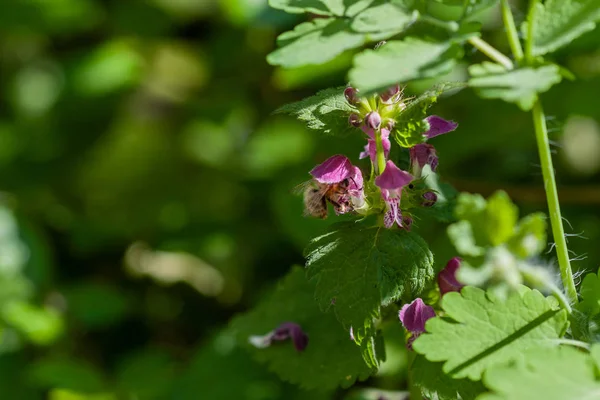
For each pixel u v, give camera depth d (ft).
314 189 1.75
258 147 3.27
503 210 1.52
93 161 3.58
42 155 3.61
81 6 3.44
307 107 1.73
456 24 1.58
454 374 1.64
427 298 1.79
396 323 1.83
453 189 1.87
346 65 2.51
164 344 3.15
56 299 2.97
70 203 3.57
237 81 3.44
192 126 3.49
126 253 3.42
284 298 1.92
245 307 3.16
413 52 1.56
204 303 3.24
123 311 2.96
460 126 2.78
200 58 3.54
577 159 3.10
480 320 1.66
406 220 1.73
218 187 3.40
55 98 3.52
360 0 1.60
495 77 1.56
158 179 3.51
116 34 3.57
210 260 3.21
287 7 1.61
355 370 1.85
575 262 2.27
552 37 1.61
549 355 1.59
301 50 1.59
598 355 1.59
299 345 1.86
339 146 2.81
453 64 1.55
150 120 3.57
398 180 1.69
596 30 2.43
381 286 1.69
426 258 1.71
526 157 2.96
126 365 2.67
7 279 2.92
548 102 2.70
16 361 2.83
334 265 1.71
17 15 3.42
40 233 3.35
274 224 3.20
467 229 1.54
